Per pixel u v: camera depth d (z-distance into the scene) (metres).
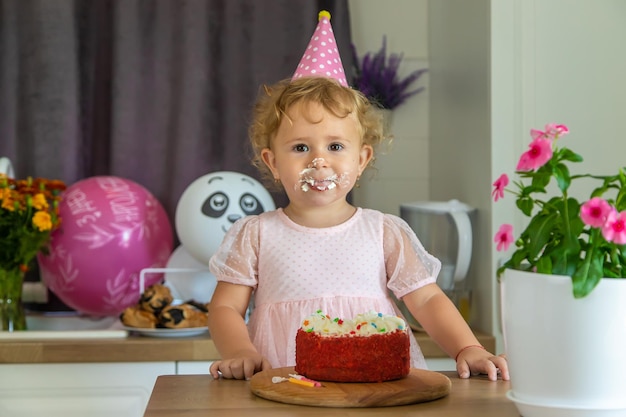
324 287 1.35
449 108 2.33
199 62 2.33
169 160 2.34
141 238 2.11
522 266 0.84
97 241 2.07
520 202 0.81
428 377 0.95
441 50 2.40
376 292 1.38
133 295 2.13
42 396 1.89
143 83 2.34
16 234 2.01
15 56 2.31
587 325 0.72
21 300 2.09
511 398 0.78
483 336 1.97
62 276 2.09
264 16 2.35
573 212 0.76
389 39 2.52
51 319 2.23
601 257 0.75
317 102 1.34
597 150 2.01
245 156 2.35
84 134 2.38
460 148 2.23
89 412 1.89
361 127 1.40
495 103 1.99
